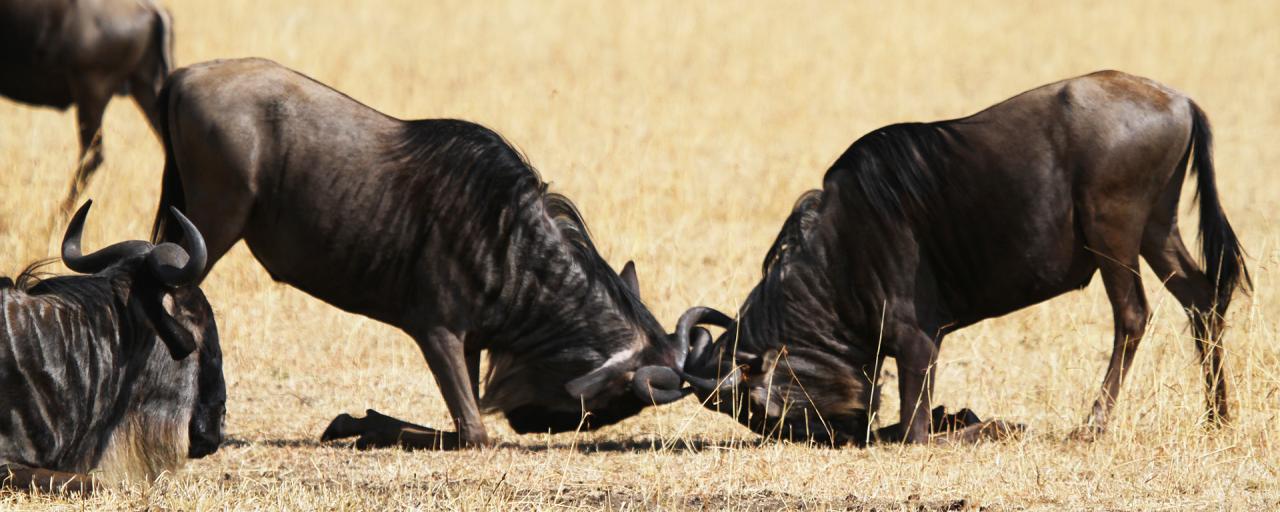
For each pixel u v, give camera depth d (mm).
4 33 46531
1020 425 27359
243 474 23953
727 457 25281
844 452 26141
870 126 66125
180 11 87688
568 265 26344
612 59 81500
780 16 99750
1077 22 100500
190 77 26641
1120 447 25281
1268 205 51062
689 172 51906
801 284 26906
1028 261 26547
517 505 21891
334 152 26125
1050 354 33188
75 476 20922
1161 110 26344
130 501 20891
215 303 37688
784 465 24891
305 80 26766
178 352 21312
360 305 27047
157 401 22188
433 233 26062
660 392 26000
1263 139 66125
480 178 26125
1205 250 27391
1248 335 29422
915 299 26750
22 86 48188
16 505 20000
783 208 50125
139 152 54094
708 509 22016
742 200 50375
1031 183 26188
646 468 24688
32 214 43156
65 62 46875
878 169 26656
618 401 26422
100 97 47500
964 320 27594
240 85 26375
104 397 21781
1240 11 106250
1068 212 26328
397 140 26406
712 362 26656
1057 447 26109
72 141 56750
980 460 25281
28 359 20906
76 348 21359
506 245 26062
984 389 31031
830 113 68938
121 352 21938
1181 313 37094
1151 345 27906
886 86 77125
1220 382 27391
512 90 69812
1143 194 26438
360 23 90312
